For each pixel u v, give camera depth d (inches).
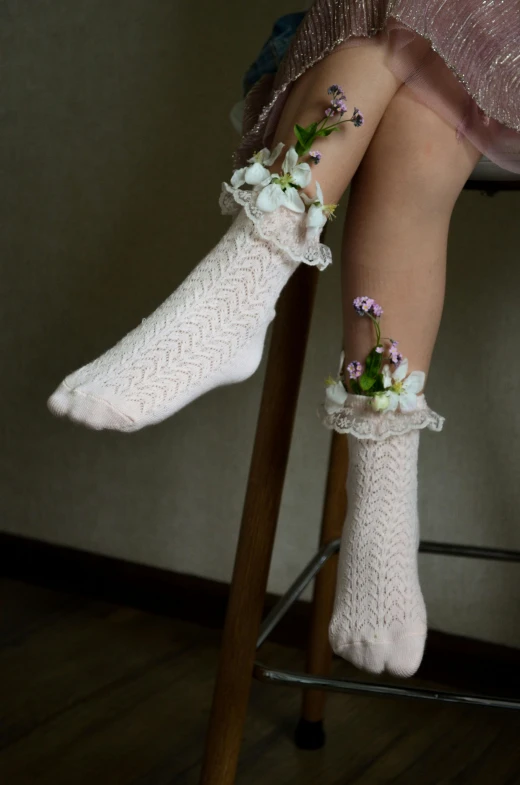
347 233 53.6
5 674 72.3
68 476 86.0
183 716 68.9
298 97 51.8
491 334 71.9
